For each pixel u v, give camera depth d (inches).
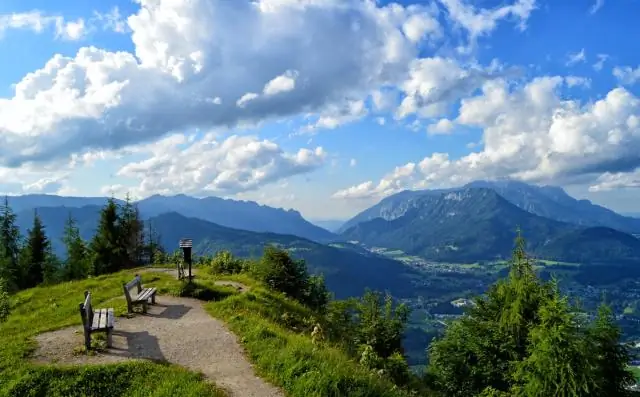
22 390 425.4
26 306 894.4
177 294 857.5
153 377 448.1
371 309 947.3
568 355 625.0
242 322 641.6
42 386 430.3
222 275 1169.4
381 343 907.4
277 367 471.5
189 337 590.6
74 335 588.1
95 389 431.5
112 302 800.9
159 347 548.7
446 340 936.3
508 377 791.7
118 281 1079.6
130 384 438.3
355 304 1008.2
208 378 457.4
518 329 815.7
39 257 2074.3
